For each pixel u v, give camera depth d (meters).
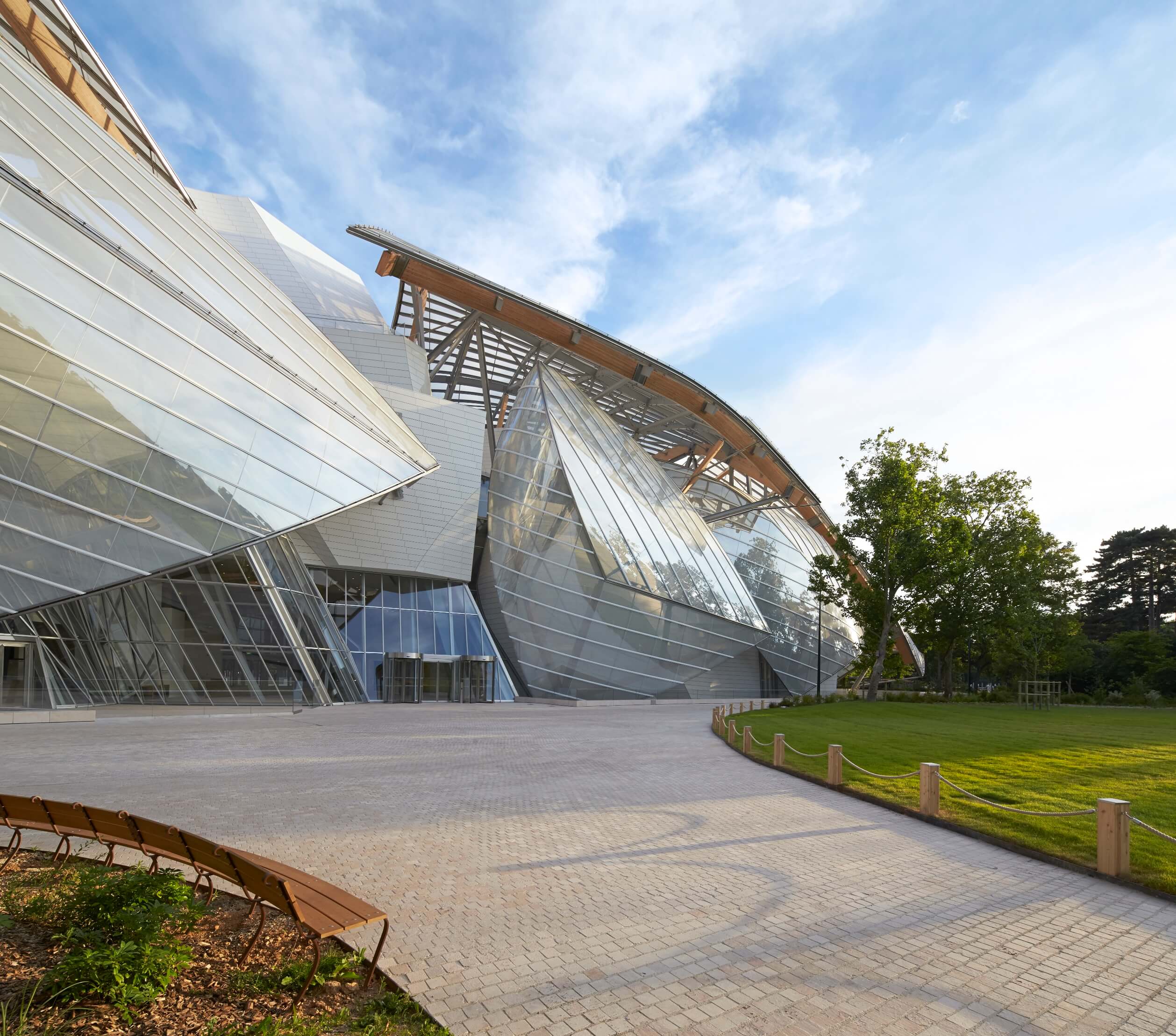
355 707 34.38
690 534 50.56
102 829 6.82
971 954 6.18
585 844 9.39
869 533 45.12
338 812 10.98
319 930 4.83
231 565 29.84
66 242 24.03
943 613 48.88
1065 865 9.09
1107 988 5.58
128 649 26.34
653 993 5.31
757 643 49.12
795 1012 5.07
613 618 43.34
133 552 25.16
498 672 43.59
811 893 7.71
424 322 53.88
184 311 27.73
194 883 7.38
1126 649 63.44
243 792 12.52
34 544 22.83
